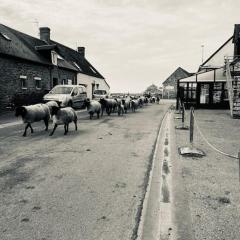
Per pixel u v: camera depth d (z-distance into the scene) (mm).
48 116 11734
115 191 4902
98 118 17156
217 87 26609
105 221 3820
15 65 21906
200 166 6305
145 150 8086
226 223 3670
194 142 9102
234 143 8969
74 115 11312
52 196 4676
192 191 4785
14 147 8430
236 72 20203
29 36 30766
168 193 4703
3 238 3398
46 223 3766
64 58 34625
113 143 9109
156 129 12367
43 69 26422
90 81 40781
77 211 4121
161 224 3650
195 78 26828
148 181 5422
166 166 6305
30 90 24141
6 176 5715
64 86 22969
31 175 5781
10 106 21156
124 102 21281
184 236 3357
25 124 13766
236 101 18250
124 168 6289
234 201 4367
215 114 20422
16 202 4438
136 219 3873
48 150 8055
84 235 3467
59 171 6059
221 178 5473
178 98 27172
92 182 5367
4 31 25312
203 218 3805
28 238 3398
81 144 8930
